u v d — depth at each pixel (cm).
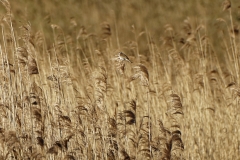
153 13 8306
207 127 3838
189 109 3900
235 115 3888
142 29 7906
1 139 2734
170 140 2914
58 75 3162
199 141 3703
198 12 8106
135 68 2902
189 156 3644
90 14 8244
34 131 2931
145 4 8494
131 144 3297
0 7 6988
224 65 5416
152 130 3469
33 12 7894
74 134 2939
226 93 4244
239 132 3806
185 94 4066
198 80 4028
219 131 3859
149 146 2981
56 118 3038
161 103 3775
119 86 3891
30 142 2903
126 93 3912
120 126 3316
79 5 8438
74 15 8144
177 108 3175
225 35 7100
